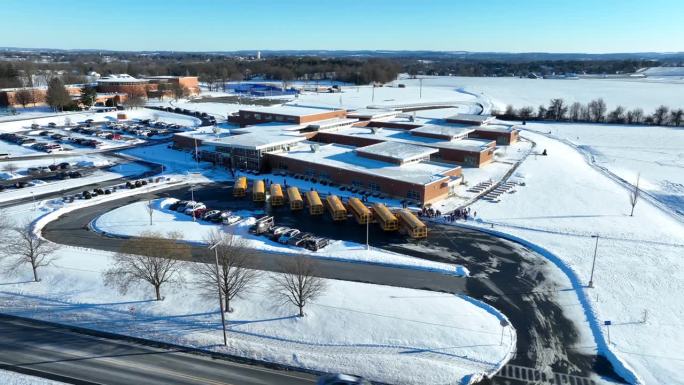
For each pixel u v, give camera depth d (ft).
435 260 202.59
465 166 359.46
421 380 127.03
